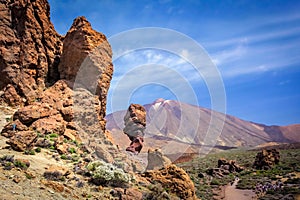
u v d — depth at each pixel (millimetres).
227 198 32781
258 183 39781
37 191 13039
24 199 11609
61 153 21234
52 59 34531
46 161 18750
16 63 31594
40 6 35344
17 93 30297
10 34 32406
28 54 32125
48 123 24031
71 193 14547
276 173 45656
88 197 14906
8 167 14531
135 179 21078
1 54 31203
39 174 15625
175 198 20547
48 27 35750
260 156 54406
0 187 11992
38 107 24984
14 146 19297
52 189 14016
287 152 73062
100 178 17547
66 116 26547
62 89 29922
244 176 47188
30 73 31734
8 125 22391
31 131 20938
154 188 20203
